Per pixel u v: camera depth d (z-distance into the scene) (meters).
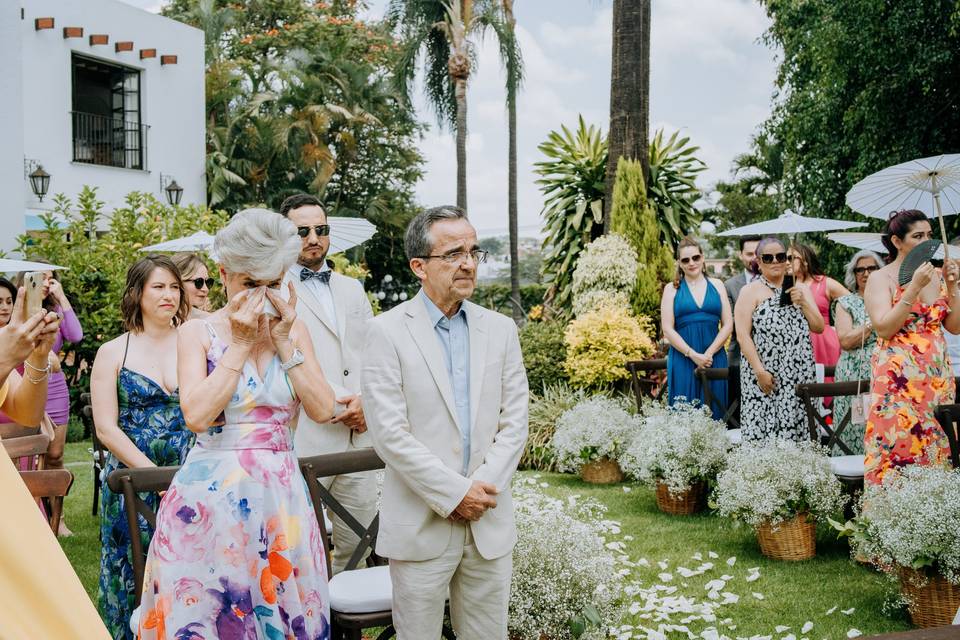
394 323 3.00
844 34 13.18
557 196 11.08
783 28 15.70
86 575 5.08
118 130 18.47
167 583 2.54
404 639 2.92
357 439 3.95
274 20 32.53
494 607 2.97
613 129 10.14
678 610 4.28
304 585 2.65
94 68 17.95
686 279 7.27
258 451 2.65
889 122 13.24
